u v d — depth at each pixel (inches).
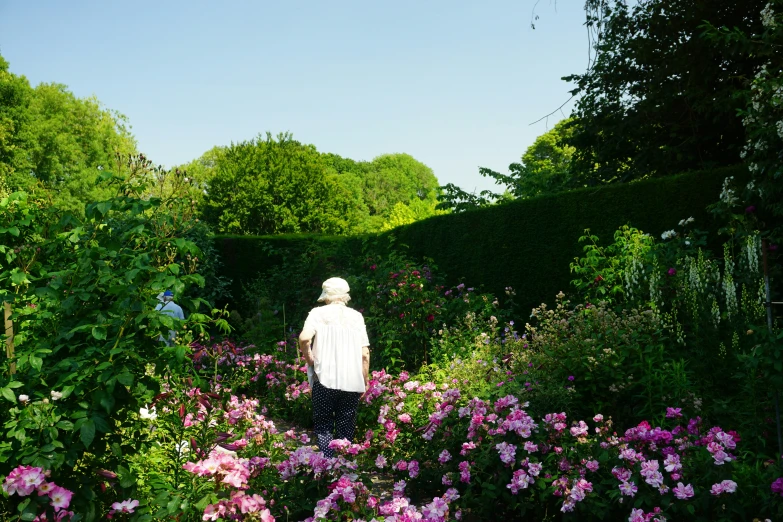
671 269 221.5
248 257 536.4
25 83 1117.1
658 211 263.7
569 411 177.2
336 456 149.8
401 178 2400.3
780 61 239.8
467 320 286.2
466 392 205.3
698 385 186.1
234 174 1160.8
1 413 106.0
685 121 385.7
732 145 340.8
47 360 115.5
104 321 113.8
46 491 96.3
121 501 110.0
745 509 118.3
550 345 212.8
